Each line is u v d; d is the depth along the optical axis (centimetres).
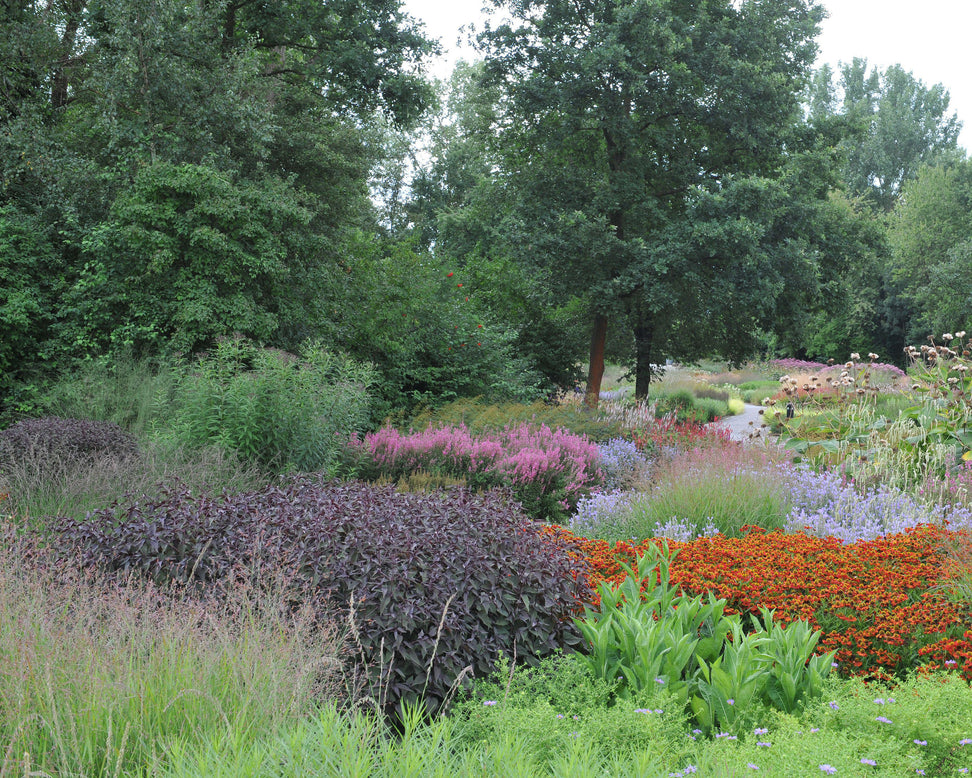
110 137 1622
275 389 999
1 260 1392
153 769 270
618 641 447
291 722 319
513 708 355
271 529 482
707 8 2334
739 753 314
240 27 2148
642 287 2286
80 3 1864
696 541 644
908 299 4919
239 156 1788
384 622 423
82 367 1356
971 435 983
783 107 2323
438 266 2066
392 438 1132
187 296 1404
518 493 1021
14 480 800
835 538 655
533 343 2553
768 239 2270
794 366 4788
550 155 2491
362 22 2089
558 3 2312
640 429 1466
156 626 383
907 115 6506
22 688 310
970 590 499
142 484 776
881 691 385
